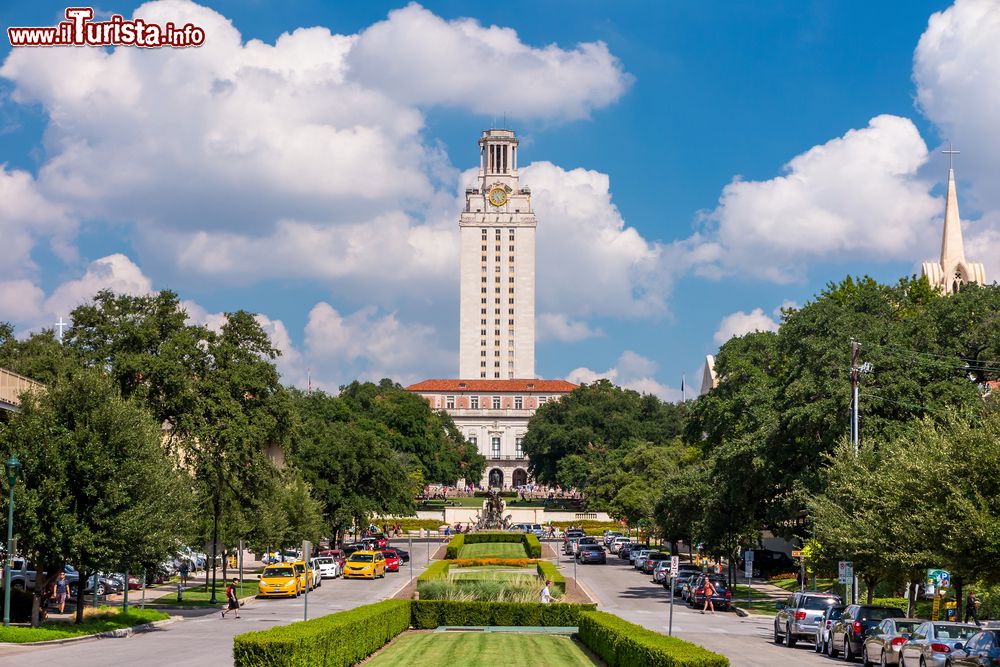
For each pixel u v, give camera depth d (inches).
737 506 2839.6
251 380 2593.5
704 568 3191.4
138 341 2546.8
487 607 2230.6
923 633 1326.3
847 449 2026.3
